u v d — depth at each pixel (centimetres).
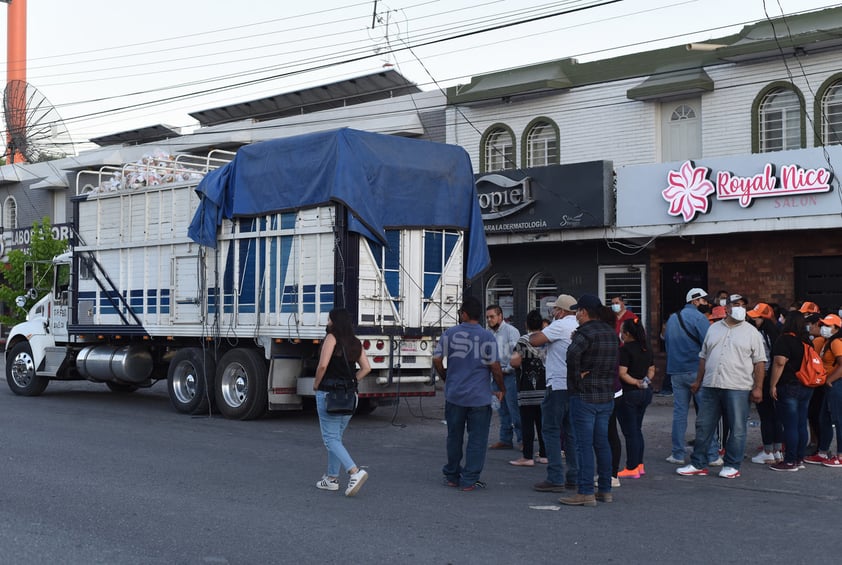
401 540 709
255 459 1095
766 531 762
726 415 1036
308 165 1355
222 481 946
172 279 1578
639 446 1005
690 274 1972
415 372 1420
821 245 1775
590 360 854
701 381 1030
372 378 1367
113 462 1048
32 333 1850
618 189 1906
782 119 1892
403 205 1378
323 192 1328
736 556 680
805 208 1669
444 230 1436
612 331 865
